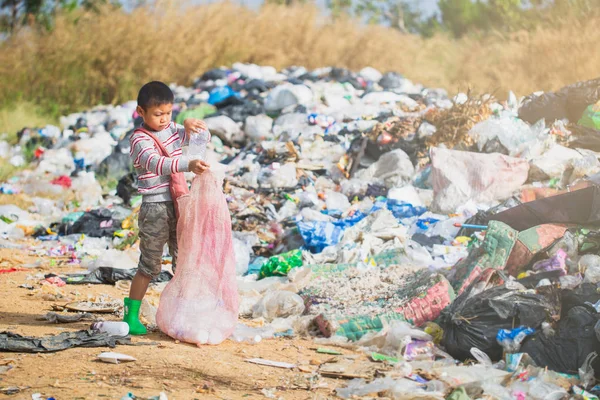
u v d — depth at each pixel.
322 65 32.56
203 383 6.24
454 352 7.13
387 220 11.89
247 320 8.65
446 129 15.38
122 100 30.20
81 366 6.56
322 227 12.00
